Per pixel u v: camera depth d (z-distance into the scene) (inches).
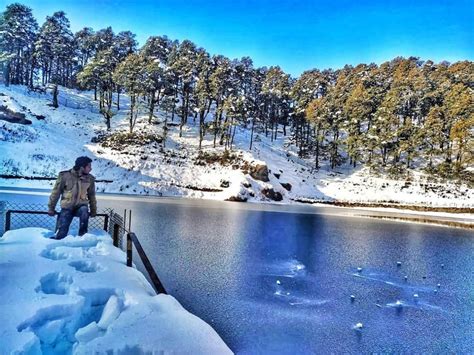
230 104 2299.5
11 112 1875.0
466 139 2285.9
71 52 3014.3
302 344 220.4
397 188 2097.7
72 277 157.9
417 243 721.6
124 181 1642.5
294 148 2837.1
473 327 270.1
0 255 184.1
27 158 1512.1
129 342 104.9
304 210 1409.9
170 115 2738.7
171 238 548.1
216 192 1721.2
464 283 410.9
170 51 3535.9
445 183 2114.9
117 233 259.3
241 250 502.3
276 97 3102.9
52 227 414.9
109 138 2062.0
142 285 164.7
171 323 120.9
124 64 2359.7
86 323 131.7
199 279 339.6
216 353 104.3
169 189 1656.0
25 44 2524.6
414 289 374.3
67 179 251.0
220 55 3467.0
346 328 253.0
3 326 105.0
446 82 3125.0
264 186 1803.6
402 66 3846.0
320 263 464.1
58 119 2166.6
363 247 622.5
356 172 2423.7
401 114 2965.1
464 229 1065.5
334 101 3019.2
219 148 2239.2
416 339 242.7
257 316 259.8
